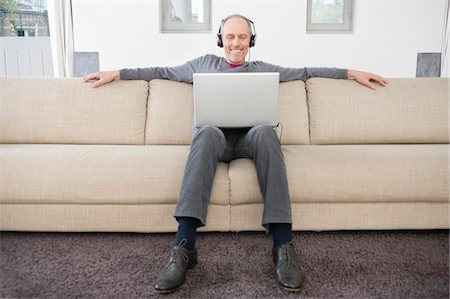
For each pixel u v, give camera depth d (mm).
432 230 1808
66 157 1711
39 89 2109
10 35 3943
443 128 2105
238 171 1661
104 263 1476
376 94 2145
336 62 4078
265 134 1591
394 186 1665
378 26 4027
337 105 2117
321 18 4109
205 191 1482
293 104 2119
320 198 1667
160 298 1242
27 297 1239
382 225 1724
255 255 1549
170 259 1340
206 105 1706
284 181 1505
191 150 1545
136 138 2078
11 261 1486
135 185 1646
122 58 4004
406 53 4082
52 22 3695
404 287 1305
